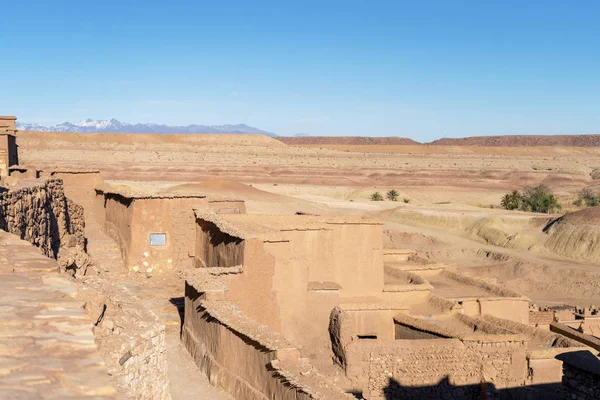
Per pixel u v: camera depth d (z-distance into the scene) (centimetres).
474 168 15712
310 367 1353
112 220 2995
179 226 2722
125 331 1000
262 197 7106
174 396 1506
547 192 9944
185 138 18838
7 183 1955
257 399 1398
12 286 725
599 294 4606
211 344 1678
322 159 16962
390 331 2423
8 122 3244
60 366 504
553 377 2119
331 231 2525
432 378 2083
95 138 17412
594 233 5600
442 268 3312
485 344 2105
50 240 2088
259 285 2097
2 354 521
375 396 2067
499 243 6262
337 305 2311
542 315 3062
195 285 1802
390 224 7125
